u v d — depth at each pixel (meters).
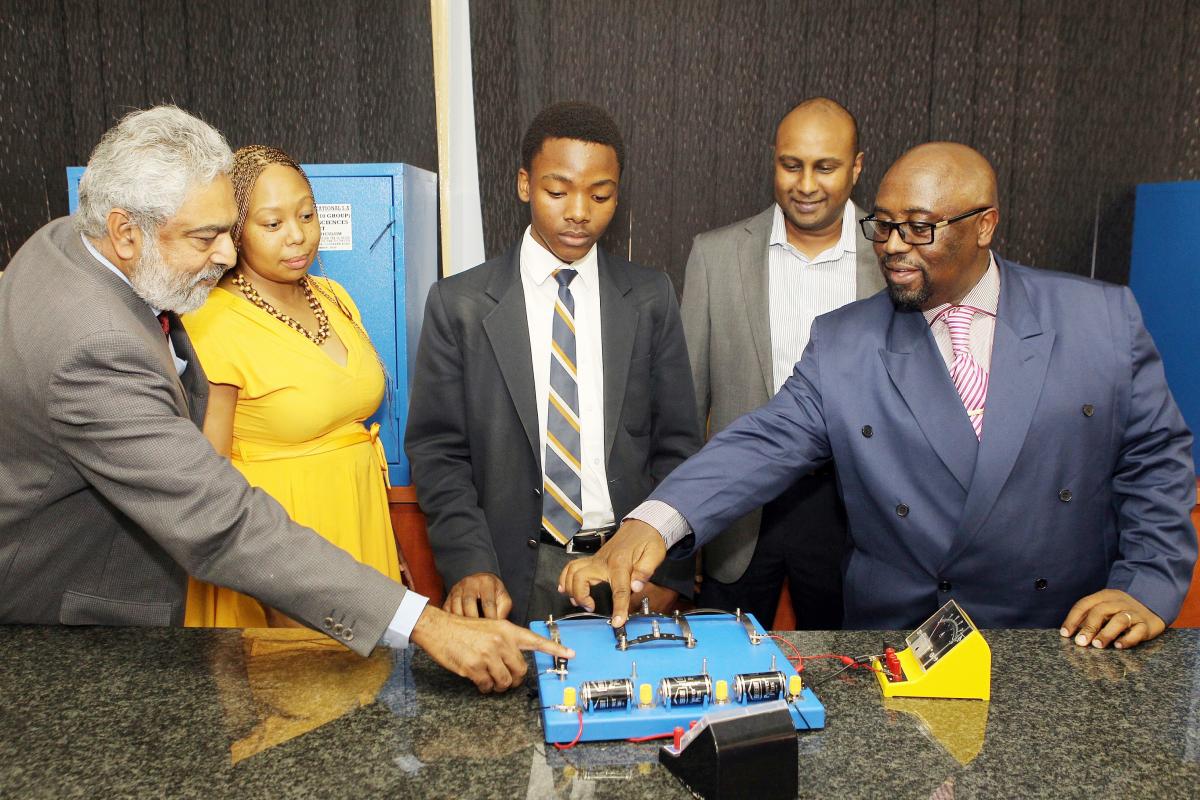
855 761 0.84
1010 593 1.33
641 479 1.61
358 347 1.64
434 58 2.26
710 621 1.10
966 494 1.28
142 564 1.22
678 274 2.31
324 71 2.28
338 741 0.87
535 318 1.60
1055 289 1.33
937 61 2.19
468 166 2.34
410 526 2.05
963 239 1.21
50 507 1.15
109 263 1.11
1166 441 1.28
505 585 1.55
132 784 0.79
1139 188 2.14
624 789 0.79
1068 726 0.91
